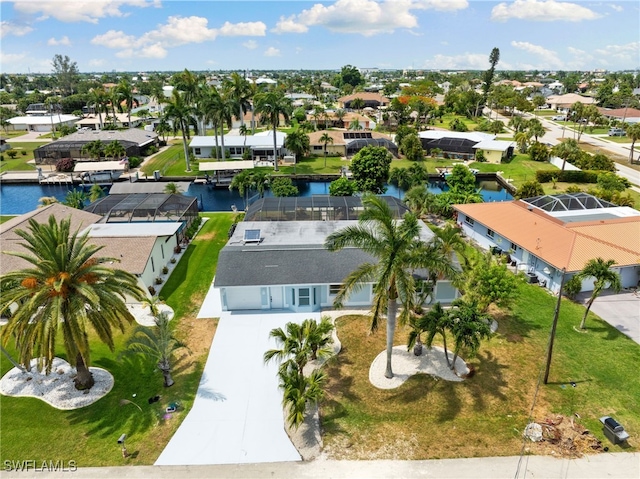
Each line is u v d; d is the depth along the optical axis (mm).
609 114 132125
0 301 20656
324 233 37906
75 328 20922
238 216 52906
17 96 172500
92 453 20234
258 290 32312
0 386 24438
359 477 18984
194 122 78500
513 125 119375
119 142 82125
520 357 27297
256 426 21922
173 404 23125
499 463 19641
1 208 60875
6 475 19047
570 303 33750
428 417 22422
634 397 23859
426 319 24016
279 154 86688
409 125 125688
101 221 45438
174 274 38531
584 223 40312
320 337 23922
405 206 47062
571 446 20516
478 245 45781
